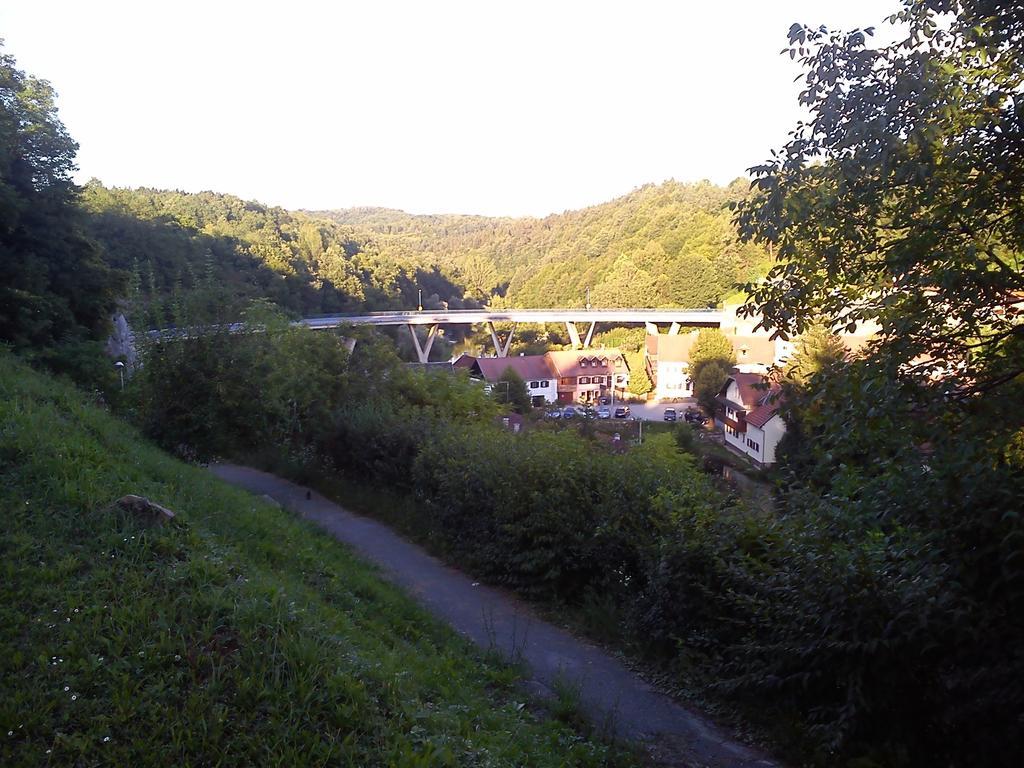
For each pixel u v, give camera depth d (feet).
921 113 15.02
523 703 19.57
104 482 22.27
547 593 30.42
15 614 14.88
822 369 16.69
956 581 14.60
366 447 50.16
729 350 176.45
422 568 34.88
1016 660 13.58
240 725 12.69
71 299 93.86
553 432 40.01
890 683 15.72
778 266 17.66
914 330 14.44
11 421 25.00
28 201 86.94
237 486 46.52
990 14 14.98
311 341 65.62
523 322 290.97
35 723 12.17
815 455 17.52
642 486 29.32
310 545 29.91
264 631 15.48
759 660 19.21
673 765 17.42
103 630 14.78
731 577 20.85
